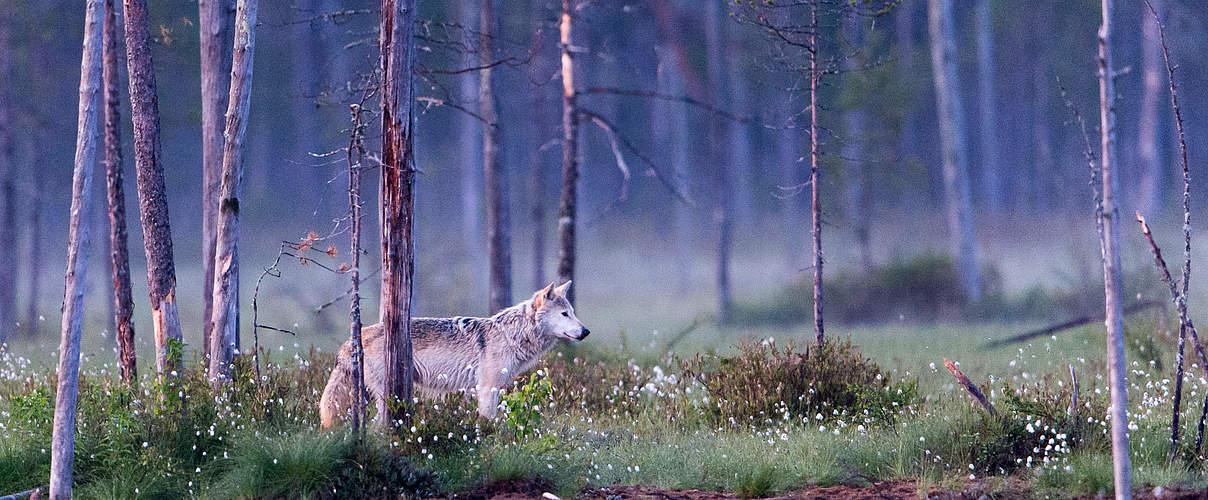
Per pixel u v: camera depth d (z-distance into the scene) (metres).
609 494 8.52
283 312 30.98
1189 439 8.94
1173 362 13.16
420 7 35.75
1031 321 22.72
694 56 39.66
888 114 26.58
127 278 11.05
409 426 9.34
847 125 25.14
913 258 27.78
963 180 27.20
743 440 9.86
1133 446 8.88
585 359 14.84
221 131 12.58
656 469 9.18
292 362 13.05
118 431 9.15
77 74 27.55
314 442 8.54
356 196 8.77
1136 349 13.70
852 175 27.19
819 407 10.95
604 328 26.69
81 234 7.94
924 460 8.86
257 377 10.23
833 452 9.14
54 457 7.91
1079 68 50.25
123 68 18.92
